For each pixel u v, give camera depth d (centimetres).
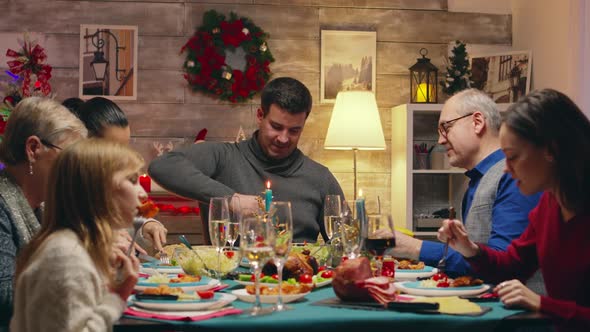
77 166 173
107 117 287
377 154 520
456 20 529
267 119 362
